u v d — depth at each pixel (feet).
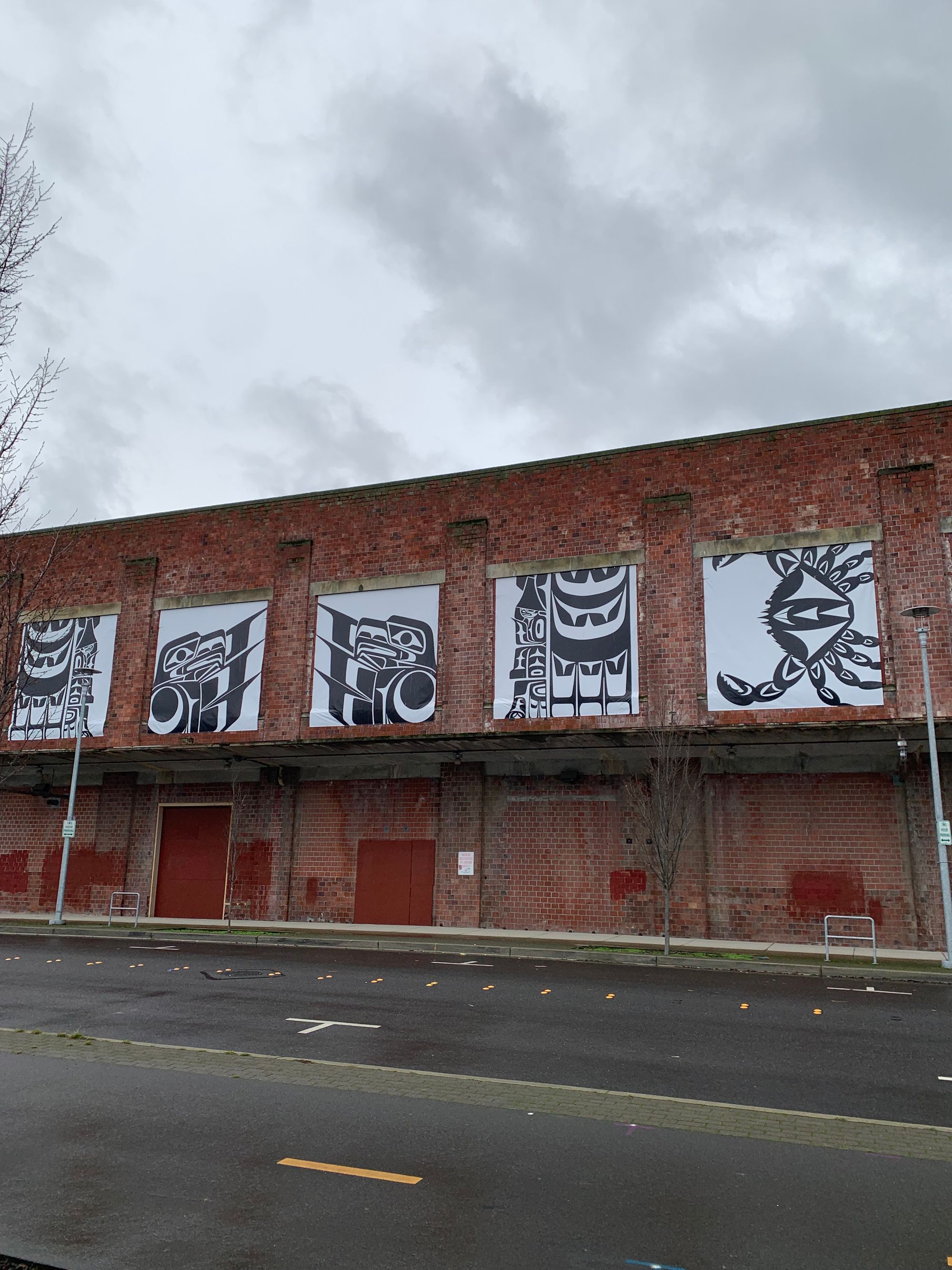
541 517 81.05
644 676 74.74
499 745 77.66
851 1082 28.94
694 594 74.28
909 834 68.49
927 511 68.74
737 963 58.49
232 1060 29.96
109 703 93.81
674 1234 16.99
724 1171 20.17
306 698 86.53
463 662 81.15
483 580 81.92
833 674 69.00
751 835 72.49
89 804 97.14
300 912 86.84
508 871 79.56
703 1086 28.14
